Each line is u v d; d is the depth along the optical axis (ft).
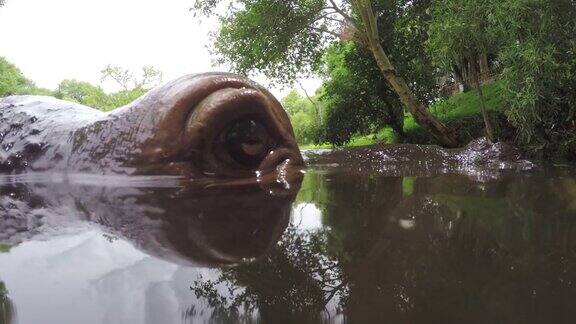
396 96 32.12
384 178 11.97
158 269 3.69
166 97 12.30
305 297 2.86
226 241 4.76
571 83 17.34
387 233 4.83
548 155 17.99
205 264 3.81
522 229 4.85
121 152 12.66
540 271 3.26
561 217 5.53
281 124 13.66
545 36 15.35
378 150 20.18
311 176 12.71
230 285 3.19
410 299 2.73
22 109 17.75
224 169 12.31
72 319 2.58
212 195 9.01
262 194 8.95
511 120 18.35
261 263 3.80
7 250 4.52
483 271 3.28
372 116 33.78
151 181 11.71
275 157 13.15
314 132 38.96
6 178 14.65
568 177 11.05
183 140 11.82
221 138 12.22
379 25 29.81
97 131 13.83
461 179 11.12
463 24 16.51
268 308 2.69
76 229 5.76
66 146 14.73
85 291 3.10
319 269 3.52
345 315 2.50
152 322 2.52
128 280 3.38
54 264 3.91
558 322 2.30
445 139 26.55
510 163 16.25
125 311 2.70
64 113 16.83
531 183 9.78
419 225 5.24
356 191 9.09
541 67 15.38
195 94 12.05
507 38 16.15
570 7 14.78
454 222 5.37
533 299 2.66
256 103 12.39
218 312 2.64
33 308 2.78
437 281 3.08
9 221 6.63
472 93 32.58
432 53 19.95
